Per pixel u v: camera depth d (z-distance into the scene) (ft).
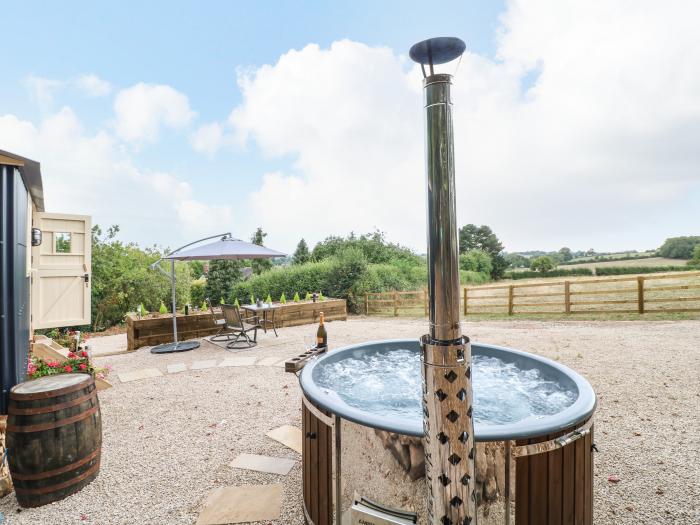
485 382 11.62
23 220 11.16
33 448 8.27
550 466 5.84
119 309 51.75
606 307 41.32
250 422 12.83
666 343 21.94
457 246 3.95
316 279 46.09
